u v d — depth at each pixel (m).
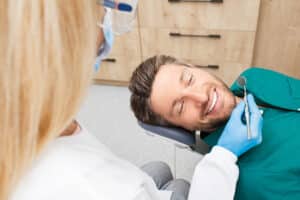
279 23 1.85
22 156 0.33
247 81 1.09
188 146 1.11
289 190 0.81
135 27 2.00
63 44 0.32
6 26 0.28
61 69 0.33
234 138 0.87
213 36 1.91
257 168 0.86
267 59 2.03
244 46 1.90
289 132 0.90
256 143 0.86
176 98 0.98
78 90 0.36
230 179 0.82
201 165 0.86
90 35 0.35
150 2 1.87
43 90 0.32
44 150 0.40
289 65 2.01
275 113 0.97
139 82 1.07
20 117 0.31
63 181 0.41
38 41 0.30
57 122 0.35
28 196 0.40
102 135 1.97
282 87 1.03
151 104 1.04
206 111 0.97
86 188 0.42
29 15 0.29
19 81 0.30
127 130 1.99
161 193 0.61
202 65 2.07
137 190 0.44
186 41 1.99
